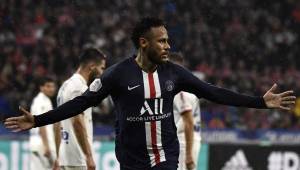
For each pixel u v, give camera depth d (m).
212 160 39.09
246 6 82.50
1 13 70.75
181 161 26.14
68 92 22.70
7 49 65.31
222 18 79.94
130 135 15.77
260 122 59.09
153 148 15.73
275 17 82.75
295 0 84.75
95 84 15.72
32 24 70.62
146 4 77.75
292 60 76.00
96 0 75.88
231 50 75.12
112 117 52.28
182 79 15.88
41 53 65.00
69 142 23.52
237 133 54.94
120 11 75.75
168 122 15.82
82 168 23.59
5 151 37.78
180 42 73.00
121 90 15.69
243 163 39.47
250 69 73.50
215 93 15.86
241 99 15.78
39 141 31.28
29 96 55.81
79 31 70.56
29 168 37.69
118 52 67.75
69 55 64.88
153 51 15.57
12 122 15.34
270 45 78.12
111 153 38.16
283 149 39.97
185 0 80.06
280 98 15.70
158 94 15.64
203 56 71.44
